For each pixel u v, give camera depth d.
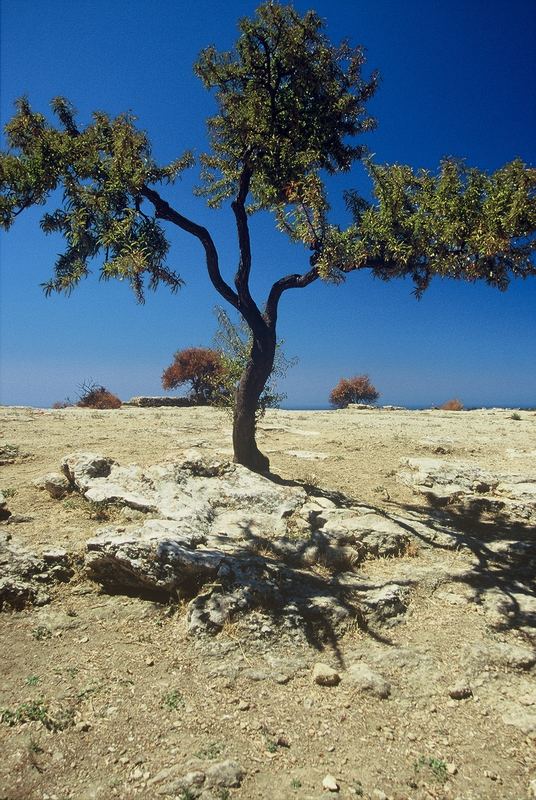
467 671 5.87
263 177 11.78
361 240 10.74
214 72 11.51
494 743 4.85
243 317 11.57
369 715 5.15
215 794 4.08
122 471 9.85
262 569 7.14
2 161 9.87
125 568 6.87
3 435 14.63
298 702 5.26
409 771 4.46
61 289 10.48
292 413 28.62
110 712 4.92
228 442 15.22
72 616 6.36
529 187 8.87
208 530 8.41
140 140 10.88
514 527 10.09
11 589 6.46
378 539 8.61
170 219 11.30
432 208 9.60
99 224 10.38
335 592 7.12
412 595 7.39
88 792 4.07
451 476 12.23
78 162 10.06
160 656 5.76
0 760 4.31
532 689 5.66
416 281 11.27
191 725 4.83
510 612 7.09
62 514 8.57
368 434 18.64
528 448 16.70
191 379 45.66
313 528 8.78
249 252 11.55
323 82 11.64
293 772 4.38
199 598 6.47
